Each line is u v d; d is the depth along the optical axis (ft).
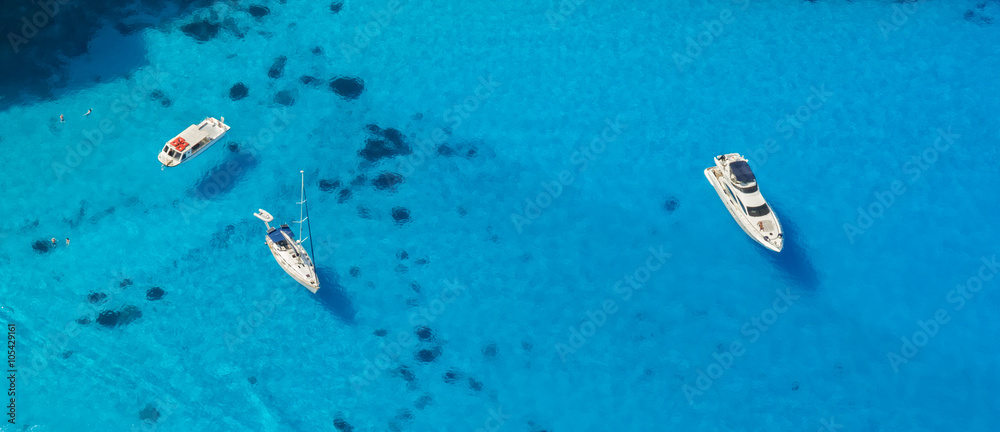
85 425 166.30
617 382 173.88
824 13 216.95
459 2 218.38
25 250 183.11
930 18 216.95
